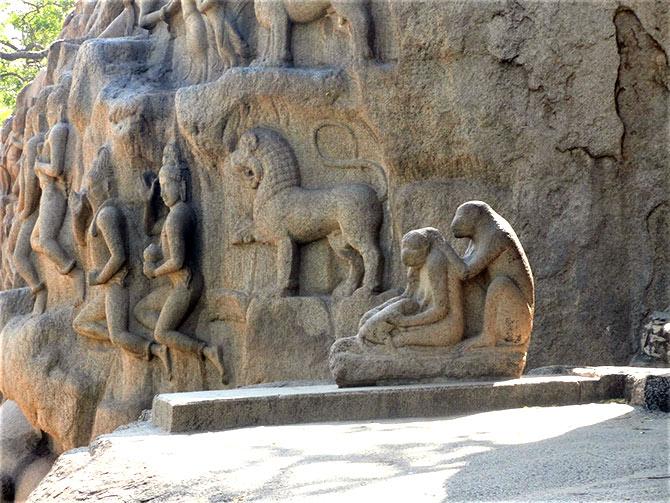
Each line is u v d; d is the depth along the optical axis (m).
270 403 6.77
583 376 7.53
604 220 9.05
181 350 10.48
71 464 6.04
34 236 12.17
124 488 5.15
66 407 11.37
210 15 10.56
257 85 9.76
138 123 10.78
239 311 10.12
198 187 10.61
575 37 8.91
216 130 10.08
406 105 9.17
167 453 5.66
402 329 7.41
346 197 9.38
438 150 9.16
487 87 8.98
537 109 8.98
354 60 9.34
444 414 6.88
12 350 12.08
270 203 9.74
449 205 9.19
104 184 11.09
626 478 4.43
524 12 8.92
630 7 8.83
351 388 7.27
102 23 13.34
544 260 9.02
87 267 11.74
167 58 11.73
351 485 4.63
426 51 9.05
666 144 8.98
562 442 5.34
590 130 8.98
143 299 10.90
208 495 4.76
